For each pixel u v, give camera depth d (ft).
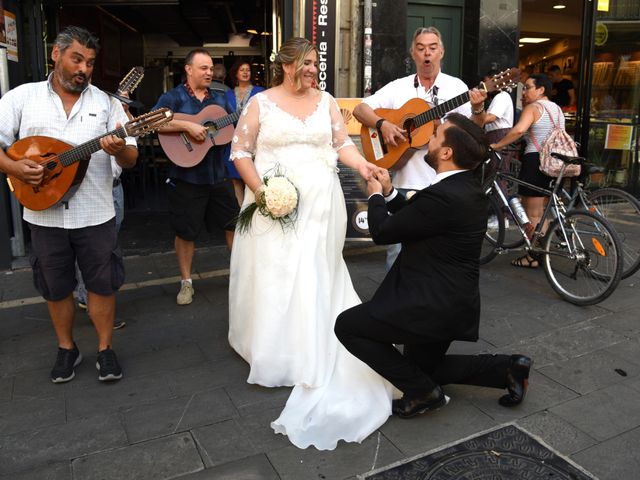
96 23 30.99
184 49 43.39
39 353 11.82
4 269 16.87
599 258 13.50
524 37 34.65
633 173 25.82
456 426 8.94
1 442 8.78
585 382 10.19
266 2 29.91
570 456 8.20
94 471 8.07
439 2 21.56
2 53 16.24
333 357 9.86
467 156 8.18
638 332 12.16
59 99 9.66
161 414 9.43
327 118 10.46
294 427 8.69
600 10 24.22
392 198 9.59
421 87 12.54
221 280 16.05
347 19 19.86
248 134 10.33
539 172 15.65
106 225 10.23
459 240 8.18
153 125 9.36
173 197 14.02
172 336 12.49
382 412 9.05
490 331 12.32
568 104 29.53
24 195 9.64
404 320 8.32
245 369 10.93
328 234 10.37
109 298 10.52
